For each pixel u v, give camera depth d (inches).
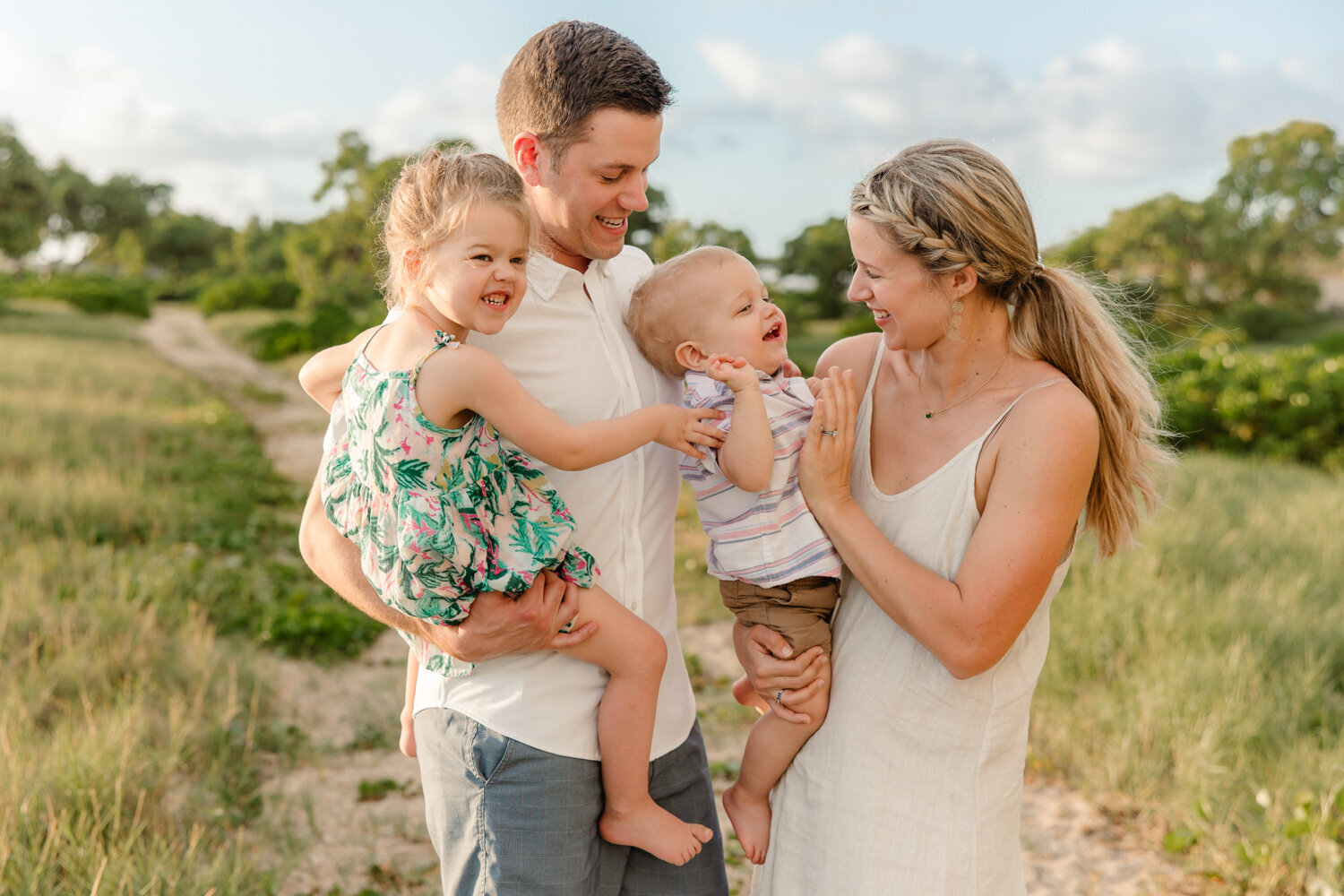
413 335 69.4
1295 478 374.0
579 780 75.5
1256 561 244.2
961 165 66.8
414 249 69.0
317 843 146.6
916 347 70.5
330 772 169.2
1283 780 146.5
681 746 83.4
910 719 73.3
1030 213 69.3
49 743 153.3
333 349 80.9
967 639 66.9
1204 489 314.7
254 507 353.4
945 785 73.0
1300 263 2256.4
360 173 1652.3
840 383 73.0
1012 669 73.9
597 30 74.7
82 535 275.3
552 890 75.0
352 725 187.8
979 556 67.1
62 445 387.5
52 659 187.2
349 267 1681.8
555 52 73.6
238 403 700.0
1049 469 66.4
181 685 185.9
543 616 69.7
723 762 173.3
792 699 75.7
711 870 85.3
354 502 72.2
